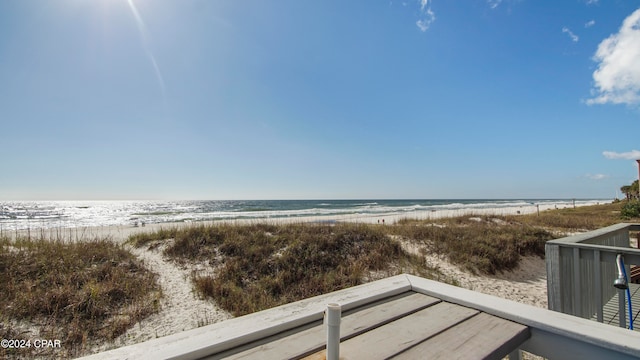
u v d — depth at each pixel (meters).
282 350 1.20
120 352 1.08
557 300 2.78
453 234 11.20
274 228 11.24
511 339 1.30
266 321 1.35
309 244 8.64
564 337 1.29
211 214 37.91
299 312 1.45
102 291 5.53
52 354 4.03
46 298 5.02
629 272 4.12
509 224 16.02
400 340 1.29
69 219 32.47
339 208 52.66
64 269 6.25
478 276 7.83
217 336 1.21
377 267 7.89
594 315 3.22
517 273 8.29
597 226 17.47
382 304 1.67
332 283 6.68
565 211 32.78
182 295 6.06
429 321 1.47
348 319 1.48
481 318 1.49
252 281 6.82
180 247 8.80
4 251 6.77
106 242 9.30
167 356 1.07
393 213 37.16
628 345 1.12
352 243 9.30
